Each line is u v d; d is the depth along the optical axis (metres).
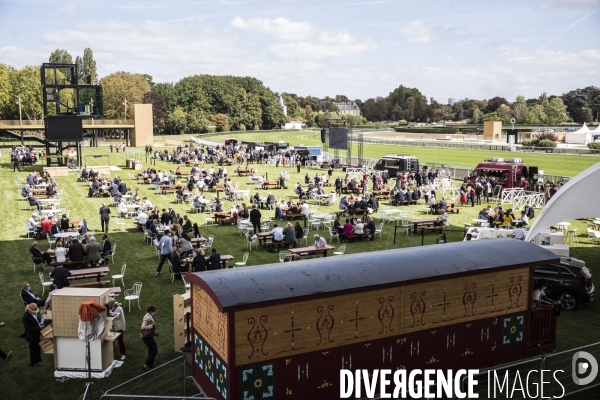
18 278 23.09
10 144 96.50
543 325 14.98
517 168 47.09
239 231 32.75
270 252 27.59
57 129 60.56
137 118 99.81
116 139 114.44
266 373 11.41
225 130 161.25
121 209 35.31
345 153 93.12
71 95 117.81
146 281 22.78
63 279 18.62
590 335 17.11
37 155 72.31
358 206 37.34
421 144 111.75
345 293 11.95
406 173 52.62
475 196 44.69
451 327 13.47
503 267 13.86
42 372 14.62
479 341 13.89
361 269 12.77
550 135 113.94
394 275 12.67
